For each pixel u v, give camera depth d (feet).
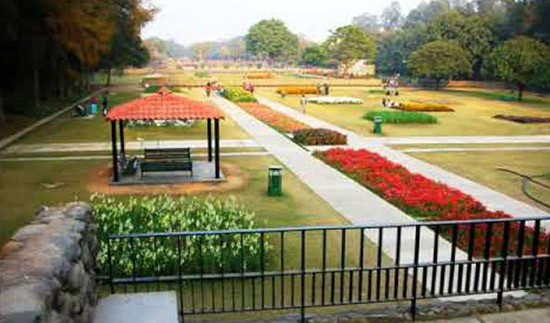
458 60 229.04
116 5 156.97
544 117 126.11
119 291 26.21
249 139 86.07
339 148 74.13
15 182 55.47
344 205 46.75
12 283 11.12
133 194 50.78
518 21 240.73
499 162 69.10
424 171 62.75
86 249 15.81
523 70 172.76
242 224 37.09
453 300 24.88
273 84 252.62
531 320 19.67
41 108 117.39
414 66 233.76
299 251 34.12
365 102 165.48
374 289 27.89
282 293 20.98
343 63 369.50
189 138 87.35
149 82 253.65
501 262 21.29
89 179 56.80
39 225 15.20
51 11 95.30
